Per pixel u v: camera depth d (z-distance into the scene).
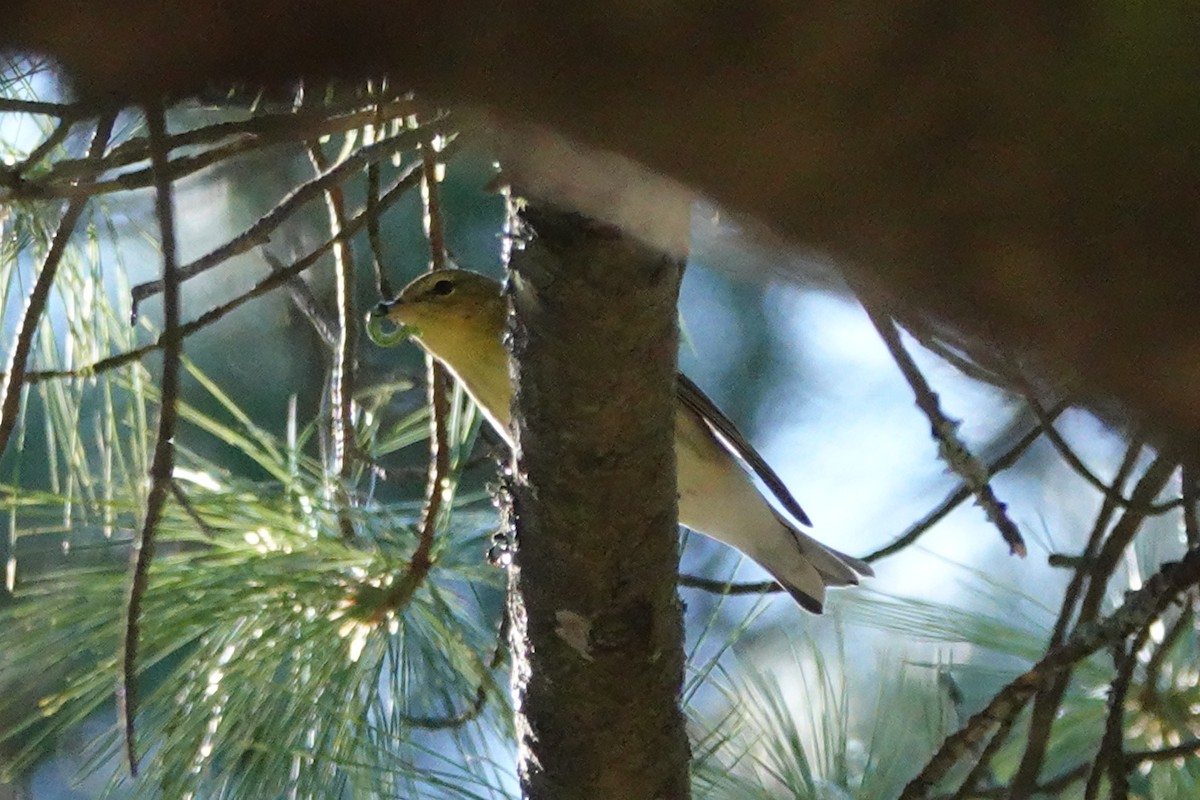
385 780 4.82
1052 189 1.66
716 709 5.88
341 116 3.24
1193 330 1.69
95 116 2.80
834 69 1.65
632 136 1.78
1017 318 1.76
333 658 4.83
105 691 4.84
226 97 2.40
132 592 3.42
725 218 1.88
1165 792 5.19
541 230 3.36
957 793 4.36
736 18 1.66
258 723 4.73
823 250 1.81
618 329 3.51
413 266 7.67
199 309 7.47
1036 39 1.63
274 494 5.19
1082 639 4.21
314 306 5.41
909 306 1.83
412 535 5.20
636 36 1.70
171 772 4.63
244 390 7.48
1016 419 6.14
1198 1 1.62
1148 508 4.01
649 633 4.20
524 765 4.53
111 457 5.66
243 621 4.84
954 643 6.29
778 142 1.70
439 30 1.81
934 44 1.64
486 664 5.23
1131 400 1.79
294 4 1.83
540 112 1.83
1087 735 5.45
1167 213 1.65
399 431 6.12
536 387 3.70
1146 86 1.62
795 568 6.94
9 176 3.31
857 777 5.57
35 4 1.84
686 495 6.99
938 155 1.67
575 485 3.87
